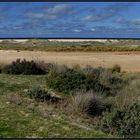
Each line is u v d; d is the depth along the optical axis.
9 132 10.15
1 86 18.44
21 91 17.58
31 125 10.91
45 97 16.70
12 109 13.01
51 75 20.00
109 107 15.92
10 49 85.75
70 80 18.95
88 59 48.97
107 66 37.38
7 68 25.20
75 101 15.52
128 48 78.88
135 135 11.65
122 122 12.27
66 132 10.39
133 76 25.59
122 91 19.28
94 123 13.66
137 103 13.90
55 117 12.74
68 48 80.81
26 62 25.72
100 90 18.91
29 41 170.75
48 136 9.94
